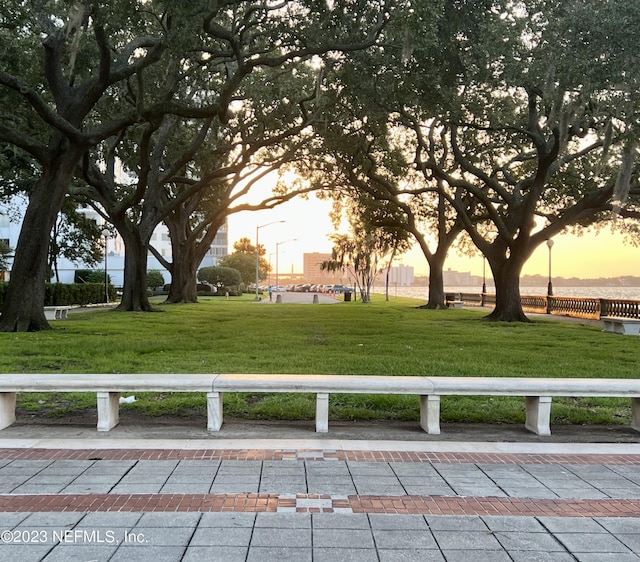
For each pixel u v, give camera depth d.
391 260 47.56
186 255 35.31
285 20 15.11
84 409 7.14
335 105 20.58
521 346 13.25
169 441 5.72
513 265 22.44
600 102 15.01
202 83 21.48
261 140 22.61
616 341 14.79
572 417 6.97
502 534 3.67
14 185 26.34
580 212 21.59
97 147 25.64
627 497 4.36
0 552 3.34
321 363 9.90
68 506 4.02
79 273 57.00
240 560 3.28
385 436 6.16
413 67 15.20
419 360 10.34
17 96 16.78
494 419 6.94
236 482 4.55
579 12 12.78
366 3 13.67
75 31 14.78
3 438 5.84
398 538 3.59
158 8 14.42
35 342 12.66
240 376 6.54
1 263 45.31
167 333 15.55
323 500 4.19
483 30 14.18
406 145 24.80
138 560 3.27
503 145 22.53
